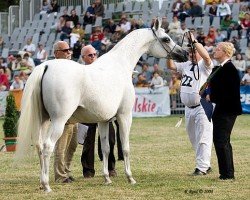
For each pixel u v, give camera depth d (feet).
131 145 68.08
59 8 146.30
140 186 42.45
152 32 45.27
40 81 39.09
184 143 69.00
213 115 44.98
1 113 111.45
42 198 38.27
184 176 47.01
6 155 62.03
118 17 135.33
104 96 40.65
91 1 144.36
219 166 45.34
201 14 124.67
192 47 47.37
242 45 115.75
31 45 133.28
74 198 38.34
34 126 39.01
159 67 113.29
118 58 43.45
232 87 44.75
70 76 39.09
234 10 124.77
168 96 107.14
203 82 47.65
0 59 129.29
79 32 129.29
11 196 39.24
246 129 82.23
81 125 46.98
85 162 47.03
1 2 174.70
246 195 38.96
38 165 54.08
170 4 133.18
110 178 46.55
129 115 43.04
